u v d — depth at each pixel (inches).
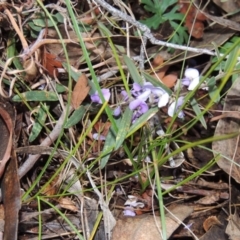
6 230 8.1
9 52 9.6
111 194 9.0
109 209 9.0
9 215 8.2
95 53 9.9
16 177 8.3
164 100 8.6
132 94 9.0
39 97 9.1
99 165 9.0
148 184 9.0
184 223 9.0
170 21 10.3
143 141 8.8
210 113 9.6
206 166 8.5
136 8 10.8
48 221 8.9
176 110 8.8
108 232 8.6
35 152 8.9
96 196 9.1
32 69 9.4
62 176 9.0
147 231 8.6
